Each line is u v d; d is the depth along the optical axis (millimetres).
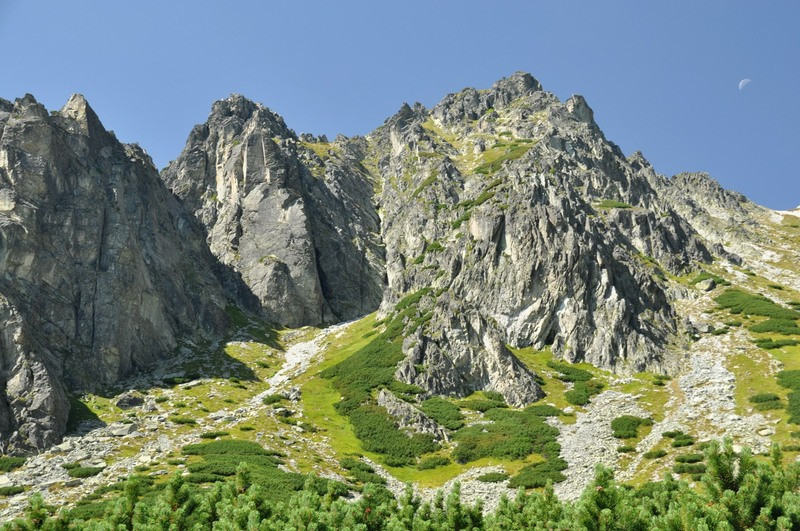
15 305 83812
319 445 74125
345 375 95375
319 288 143625
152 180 135875
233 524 26953
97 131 127562
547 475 64250
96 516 48812
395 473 69125
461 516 31812
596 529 26047
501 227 116812
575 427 76625
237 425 78375
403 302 116062
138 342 103188
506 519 30969
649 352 95250
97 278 102062
